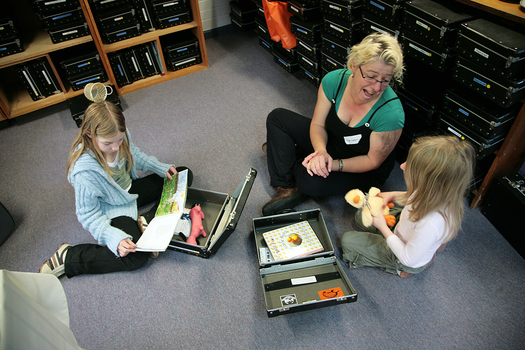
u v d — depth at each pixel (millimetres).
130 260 1525
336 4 1944
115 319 1451
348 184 1668
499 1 1327
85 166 1388
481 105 1446
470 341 1305
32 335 435
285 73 2879
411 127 1825
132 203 1698
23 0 2426
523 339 1299
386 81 1281
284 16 2516
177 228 1624
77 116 2379
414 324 1364
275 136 1802
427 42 1547
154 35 2676
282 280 1433
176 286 1546
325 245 1573
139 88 2812
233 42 3330
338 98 1537
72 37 2398
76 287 1559
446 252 1588
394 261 1418
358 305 1432
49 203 1956
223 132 2357
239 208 1541
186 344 1362
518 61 1209
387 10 1679
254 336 1368
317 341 1340
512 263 1531
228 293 1510
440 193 1073
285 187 1774
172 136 2348
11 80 2693
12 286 459
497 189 1581
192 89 2777
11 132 2467
